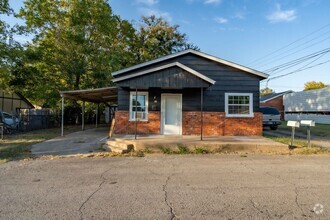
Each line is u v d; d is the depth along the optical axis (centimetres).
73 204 435
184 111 1379
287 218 379
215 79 1395
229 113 1388
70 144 1175
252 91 1395
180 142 1027
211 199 460
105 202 445
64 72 2284
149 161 821
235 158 875
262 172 670
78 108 2684
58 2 2330
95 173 659
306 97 3206
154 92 1383
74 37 2200
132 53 3184
